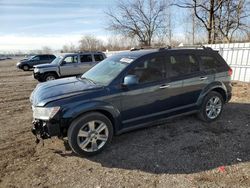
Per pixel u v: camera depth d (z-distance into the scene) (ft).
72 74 44.32
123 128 14.01
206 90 16.99
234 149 13.33
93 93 12.85
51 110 11.88
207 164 11.84
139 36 92.84
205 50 17.53
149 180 10.67
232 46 37.78
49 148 14.14
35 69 43.09
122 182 10.57
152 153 13.11
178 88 15.65
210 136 15.14
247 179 10.52
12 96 32.04
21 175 11.39
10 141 15.40
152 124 15.19
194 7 61.77
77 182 10.68
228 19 59.47
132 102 13.92
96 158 12.78
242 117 18.66
